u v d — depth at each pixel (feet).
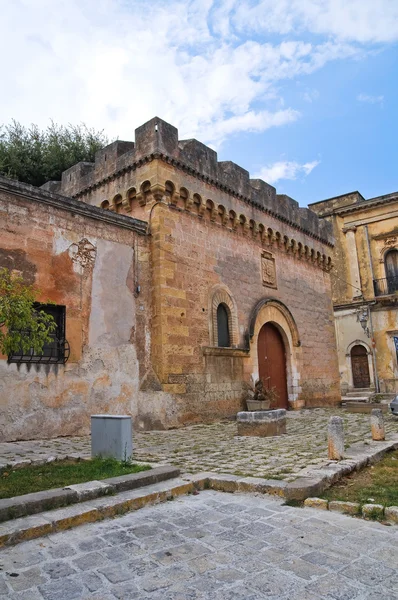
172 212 45.78
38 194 36.11
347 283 105.50
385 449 27.61
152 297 43.75
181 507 17.38
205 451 28.04
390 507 15.92
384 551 13.01
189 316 45.57
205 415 45.27
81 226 39.24
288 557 12.67
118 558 12.73
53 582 11.34
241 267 54.70
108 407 38.29
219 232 51.93
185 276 45.98
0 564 12.37
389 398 85.15
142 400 40.78
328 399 68.95
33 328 20.47
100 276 39.96
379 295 101.35
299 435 35.06
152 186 44.32
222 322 51.11
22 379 33.14
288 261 65.36
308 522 15.49
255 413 35.29
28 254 35.14
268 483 18.92
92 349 38.11
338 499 17.57
